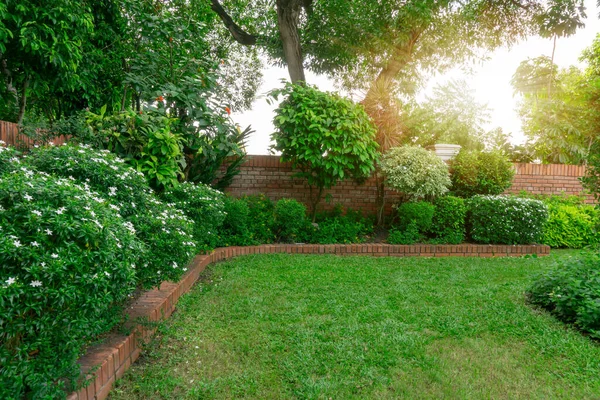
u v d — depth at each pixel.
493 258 6.65
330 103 6.95
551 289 3.86
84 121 4.63
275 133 7.07
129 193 3.12
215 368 2.58
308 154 6.79
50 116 7.41
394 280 4.80
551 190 9.39
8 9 4.56
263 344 2.91
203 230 5.05
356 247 6.74
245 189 8.07
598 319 3.20
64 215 1.82
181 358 2.69
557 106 11.03
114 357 2.30
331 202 8.30
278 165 8.12
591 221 8.08
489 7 10.62
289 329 3.19
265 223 6.95
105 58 6.95
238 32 11.32
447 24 10.12
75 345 1.79
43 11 4.77
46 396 1.65
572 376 2.54
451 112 10.52
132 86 6.70
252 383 2.38
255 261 5.75
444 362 2.68
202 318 3.41
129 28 7.41
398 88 11.25
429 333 3.18
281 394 2.27
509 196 7.79
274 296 4.07
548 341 3.05
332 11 9.95
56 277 1.59
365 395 2.27
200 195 5.13
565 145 10.78
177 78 6.86
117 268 1.89
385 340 3.01
